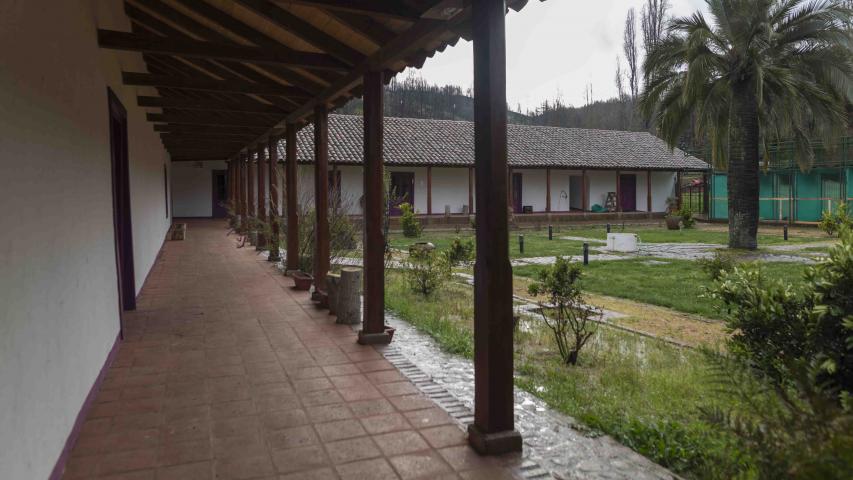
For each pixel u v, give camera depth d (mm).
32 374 2531
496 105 3154
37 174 2746
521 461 3039
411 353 5043
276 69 6562
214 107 8141
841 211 19859
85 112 4023
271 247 11062
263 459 3016
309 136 22094
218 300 7289
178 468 2912
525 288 9883
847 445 1765
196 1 5371
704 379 4242
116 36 4840
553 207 27703
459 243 11250
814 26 14375
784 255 14500
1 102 2287
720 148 16453
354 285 6047
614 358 5406
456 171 25312
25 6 2658
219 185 25172
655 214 27531
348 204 13852
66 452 3023
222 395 3941
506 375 3176
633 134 31375
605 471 2945
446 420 3549
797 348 3547
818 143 24141
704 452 3041
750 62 14828
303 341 5359
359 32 4480
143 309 6738
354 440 3256
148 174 9789
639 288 9617
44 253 2801
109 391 4008
